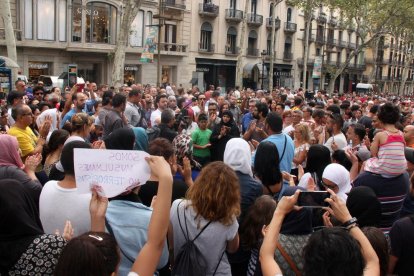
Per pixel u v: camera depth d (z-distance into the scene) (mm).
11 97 7969
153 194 3713
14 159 4043
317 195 2746
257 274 3156
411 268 3076
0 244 2428
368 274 2334
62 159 3023
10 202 2449
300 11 48875
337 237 2041
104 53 31172
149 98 10508
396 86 77688
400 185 4254
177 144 4859
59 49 28719
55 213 2939
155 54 34500
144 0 32469
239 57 31562
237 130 8180
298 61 49344
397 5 34531
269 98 12961
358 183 4406
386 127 4449
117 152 2400
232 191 3023
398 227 3121
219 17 39750
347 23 39125
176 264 3062
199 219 3014
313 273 2021
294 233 2873
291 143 5762
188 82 38219
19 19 26203
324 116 7965
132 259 2795
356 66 63188
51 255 2404
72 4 28578
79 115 5602
